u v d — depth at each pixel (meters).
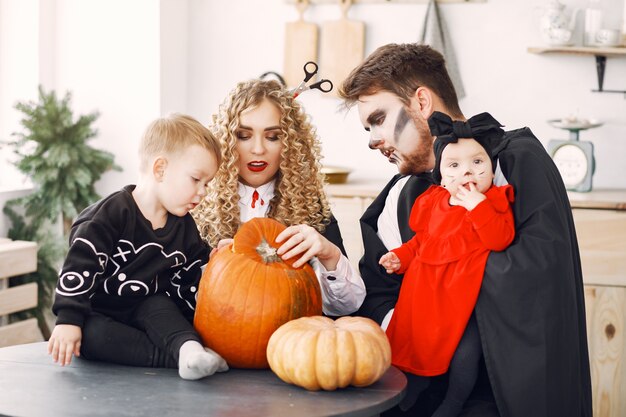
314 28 3.93
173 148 1.69
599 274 3.18
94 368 1.60
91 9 3.90
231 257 1.62
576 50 3.55
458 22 3.81
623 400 3.17
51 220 3.51
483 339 1.68
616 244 3.17
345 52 3.91
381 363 1.48
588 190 3.46
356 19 3.92
